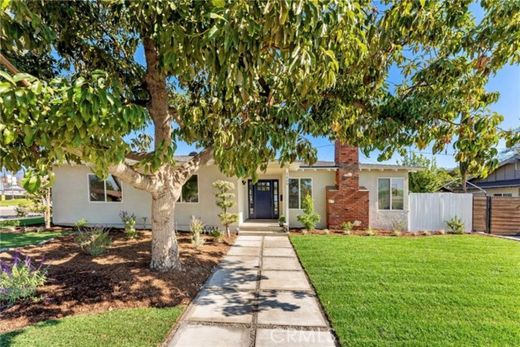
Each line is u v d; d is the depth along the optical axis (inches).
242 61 90.0
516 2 125.0
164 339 133.0
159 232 225.6
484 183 814.5
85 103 86.9
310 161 176.7
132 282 198.2
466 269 238.5
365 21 144.0
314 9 79.4
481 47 144.7
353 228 460.8
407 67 191.6
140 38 186.4
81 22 175.2
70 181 469.1
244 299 182.4
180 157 528.7
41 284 188.1
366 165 498.9
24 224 486.0
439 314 157.3
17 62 161.6
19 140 115.3
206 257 280.8
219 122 153.6
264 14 78.3
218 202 409.4
